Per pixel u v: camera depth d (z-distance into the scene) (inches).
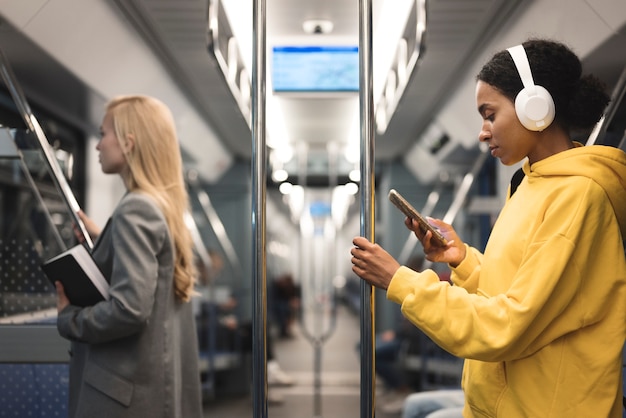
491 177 217.6
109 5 137.4
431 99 222.7
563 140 60.0
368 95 65.6
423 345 239.5
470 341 54.5
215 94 223.5
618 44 107.5
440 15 147.0
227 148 314.0
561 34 119.0
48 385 108.4
